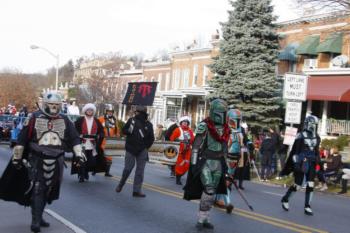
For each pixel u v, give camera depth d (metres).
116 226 7.86
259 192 14.31
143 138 11.03
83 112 13.16
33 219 6.82
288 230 8.23
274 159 20.61
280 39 30.97
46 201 7.02
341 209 11.86
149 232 7.53
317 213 10.59
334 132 26.97
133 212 9.09
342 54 27.55
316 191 16.89
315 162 10.30
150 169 18.94
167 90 48.78
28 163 6.88
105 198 10.55
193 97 41.91
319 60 29.22
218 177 7.82
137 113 11.19
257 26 30.36
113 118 15.16
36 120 6.84
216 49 40.31
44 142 6.80
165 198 10.95
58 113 6.95
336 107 27.83
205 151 7.83
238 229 8.05
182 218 8.72
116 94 57.03
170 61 48.47
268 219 9.12
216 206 10.04
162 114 46.03
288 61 31.27
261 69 29.66
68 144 7.06
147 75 53.62
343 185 16.42
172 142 15.33
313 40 28.91
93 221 8.15
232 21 31.02
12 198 7.05
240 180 14.67
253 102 29.84
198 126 7.87
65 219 8.12
